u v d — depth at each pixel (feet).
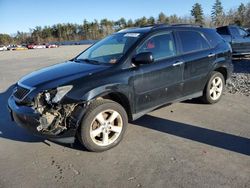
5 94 27.22
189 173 11.77
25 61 65.21
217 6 247.29
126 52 15.39
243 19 222.48
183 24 19.03
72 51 105.29
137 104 15.58
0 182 11.71
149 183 11.21
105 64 15.34
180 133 15.87
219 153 13.39
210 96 20.44
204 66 19.13
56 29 375.25
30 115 13.23
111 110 14.16
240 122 17.28
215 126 16.72
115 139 14.43
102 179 11.65
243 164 12.34
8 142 15.51
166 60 16.74
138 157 13.30
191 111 19.44
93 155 13.70
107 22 357.00
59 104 12.92
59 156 13.73
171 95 17.38
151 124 17.25
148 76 15.70
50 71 15.48
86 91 13.35
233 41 43.04
